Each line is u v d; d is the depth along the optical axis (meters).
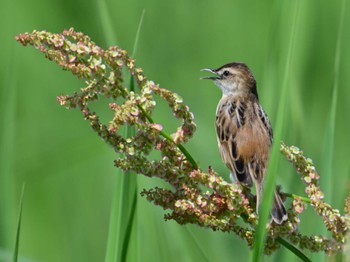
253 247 8.14
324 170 9.81
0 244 10.66
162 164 8.07
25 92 18.16
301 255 8.28
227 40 19.50
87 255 14.15
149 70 18.41
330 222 8.26
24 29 19.31
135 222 9.14
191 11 19.56
